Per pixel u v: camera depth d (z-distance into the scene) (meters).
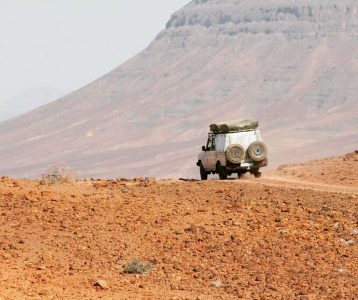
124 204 74.50
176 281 49.31
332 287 47.16
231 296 45.22
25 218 65.62
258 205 75.94
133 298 44.03
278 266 52.75
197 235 61.59
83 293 45.12
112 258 54.94
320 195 83.50
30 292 44.09
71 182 92.75
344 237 61.16
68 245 57.88
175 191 85.50
